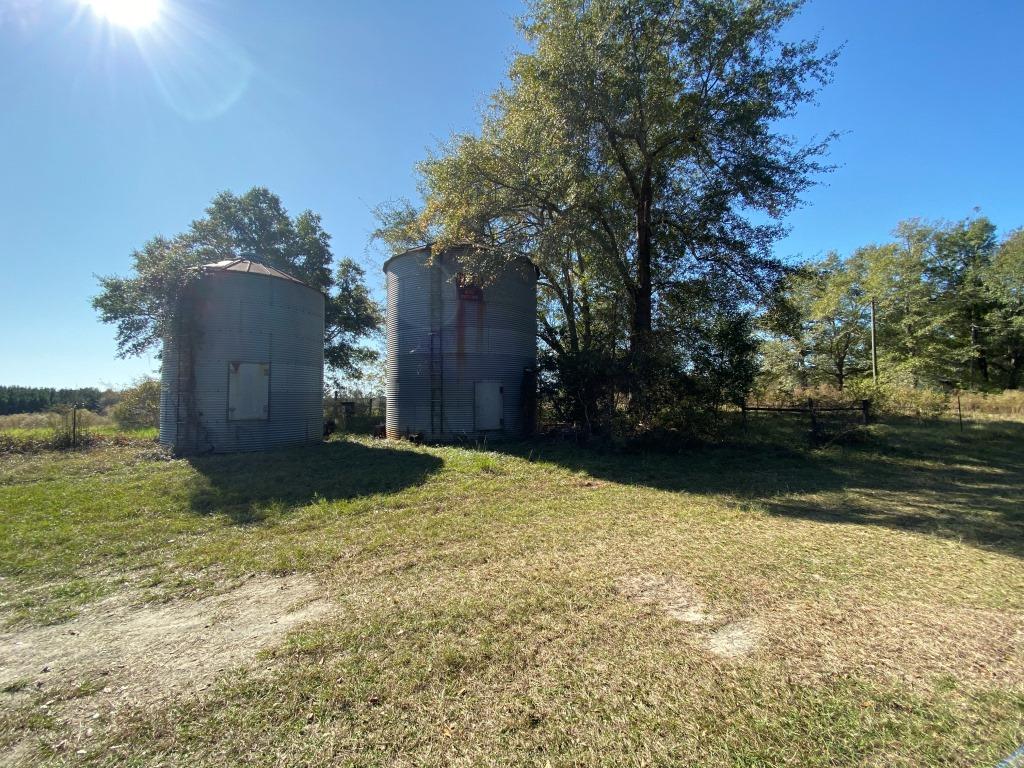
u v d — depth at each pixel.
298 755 2.38
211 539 5.81
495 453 12.51
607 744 2.39
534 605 3.93
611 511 7.00
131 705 2.79
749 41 12.52
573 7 12.20
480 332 15.67
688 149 14.20
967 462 11.42
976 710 2.57
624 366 12.98
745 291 14.68
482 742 2.43
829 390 23.38
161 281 11.84
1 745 2.50
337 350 27.31
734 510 7.05
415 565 4.91
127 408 20.03
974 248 33.66
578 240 13.49
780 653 3.18
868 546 5.38
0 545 5.56
